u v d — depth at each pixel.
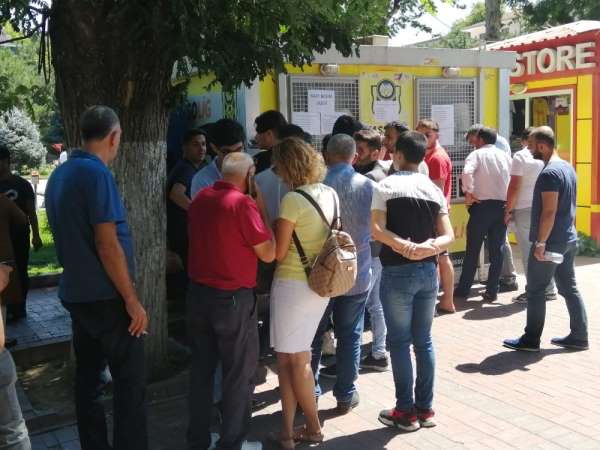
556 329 6.33
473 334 6.25
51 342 5.93
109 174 3.54
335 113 7.03
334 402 4.79
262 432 4.38
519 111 11.92
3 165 7.05
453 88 7.79
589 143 10.45
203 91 7.29
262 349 5.07
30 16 4.61
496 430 4.27
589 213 10.52
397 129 5.94
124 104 4.81
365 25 5.68
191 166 5.95
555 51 10.87
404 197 4.07
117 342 3.62
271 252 3.73
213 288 3.71
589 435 4.17
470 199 7.23
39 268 9.55
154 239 5.08
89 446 3.78
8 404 3.02
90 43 4.64
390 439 4.20
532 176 7.03
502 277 7.89
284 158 3.91
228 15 4.56
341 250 3.76
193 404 3.88
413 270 4.10
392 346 4.27
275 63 4.82
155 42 4.55
